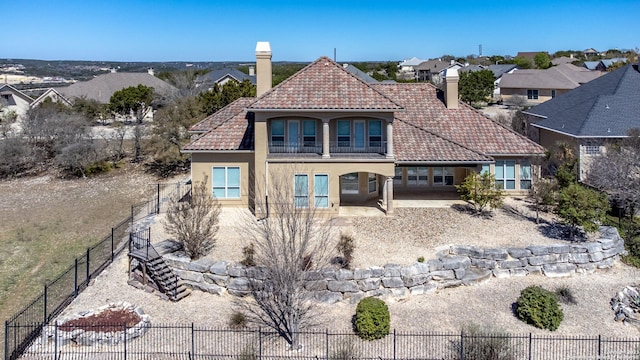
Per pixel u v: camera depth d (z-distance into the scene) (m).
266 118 27.38
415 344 17.62
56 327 16.94
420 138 30.78
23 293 23.25
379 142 29.58
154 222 28.34
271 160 27.47
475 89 82.19
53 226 33.78
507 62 132.88
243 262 21.58
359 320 18.03
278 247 19.06
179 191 38.66
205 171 30.06
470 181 28.55
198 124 33.59
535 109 50.69
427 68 123.81
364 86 28.33
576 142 37.38
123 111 64.38
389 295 20.78
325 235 22.69
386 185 28.31
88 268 22.73
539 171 31.42
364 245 23.89
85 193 41.81
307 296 20.20
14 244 30.47
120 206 38.09
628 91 40.91
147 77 85.19
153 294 21.34
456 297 21.08
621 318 19.23
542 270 22.88
